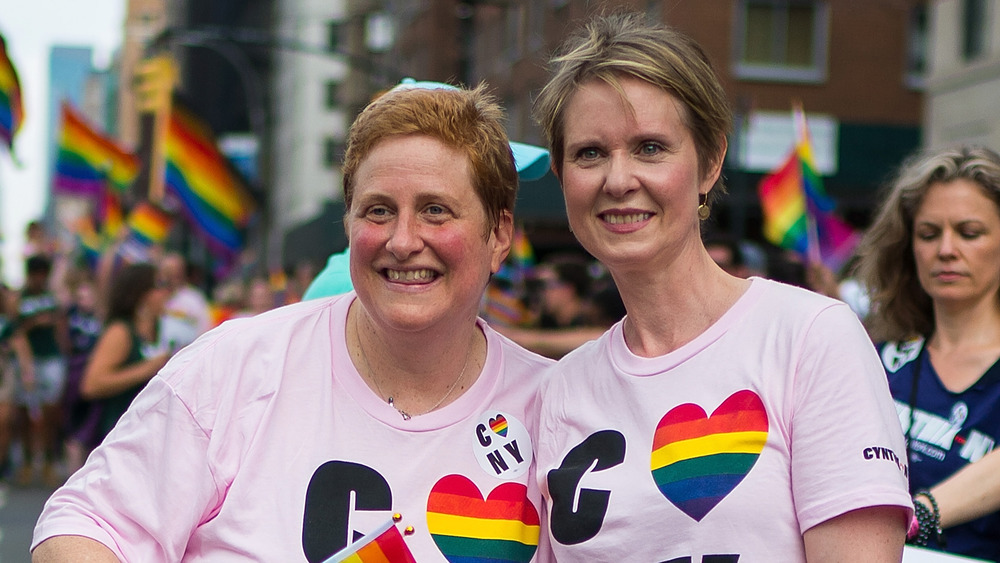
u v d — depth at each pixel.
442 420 2.19
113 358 6.62
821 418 1.88
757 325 2.02
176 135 11.13
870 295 3.17
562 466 2.14
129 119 58.62
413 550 2.10
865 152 16.61
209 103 43.38
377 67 15.05
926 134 15.02
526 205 12.47
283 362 2.18
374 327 2.20
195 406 2.12
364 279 2.12
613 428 2.09
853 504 1.80
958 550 2.68
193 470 2.09
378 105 2.15
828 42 18.12
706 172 2.14
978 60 13.75
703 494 1.94
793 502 1.90
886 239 3.10
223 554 2.07
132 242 11.93
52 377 9.83
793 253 8.35
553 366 2.32
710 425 1.97
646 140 2.05
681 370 2.05
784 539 1.89
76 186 14.53
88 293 10.14
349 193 2.17
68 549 2.01
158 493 2.08
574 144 2.11
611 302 6.23
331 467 2.11
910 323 3.10
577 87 2.11
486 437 2.22
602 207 2.10
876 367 1.92
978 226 2.89
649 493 1.99
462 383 2.26
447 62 22.80
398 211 2.08
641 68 2.03
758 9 17.94
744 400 1.96
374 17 31.59
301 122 38.12
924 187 2.99
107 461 2.13
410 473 2.13
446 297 2.12
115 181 14.66
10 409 9.86
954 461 2.81
